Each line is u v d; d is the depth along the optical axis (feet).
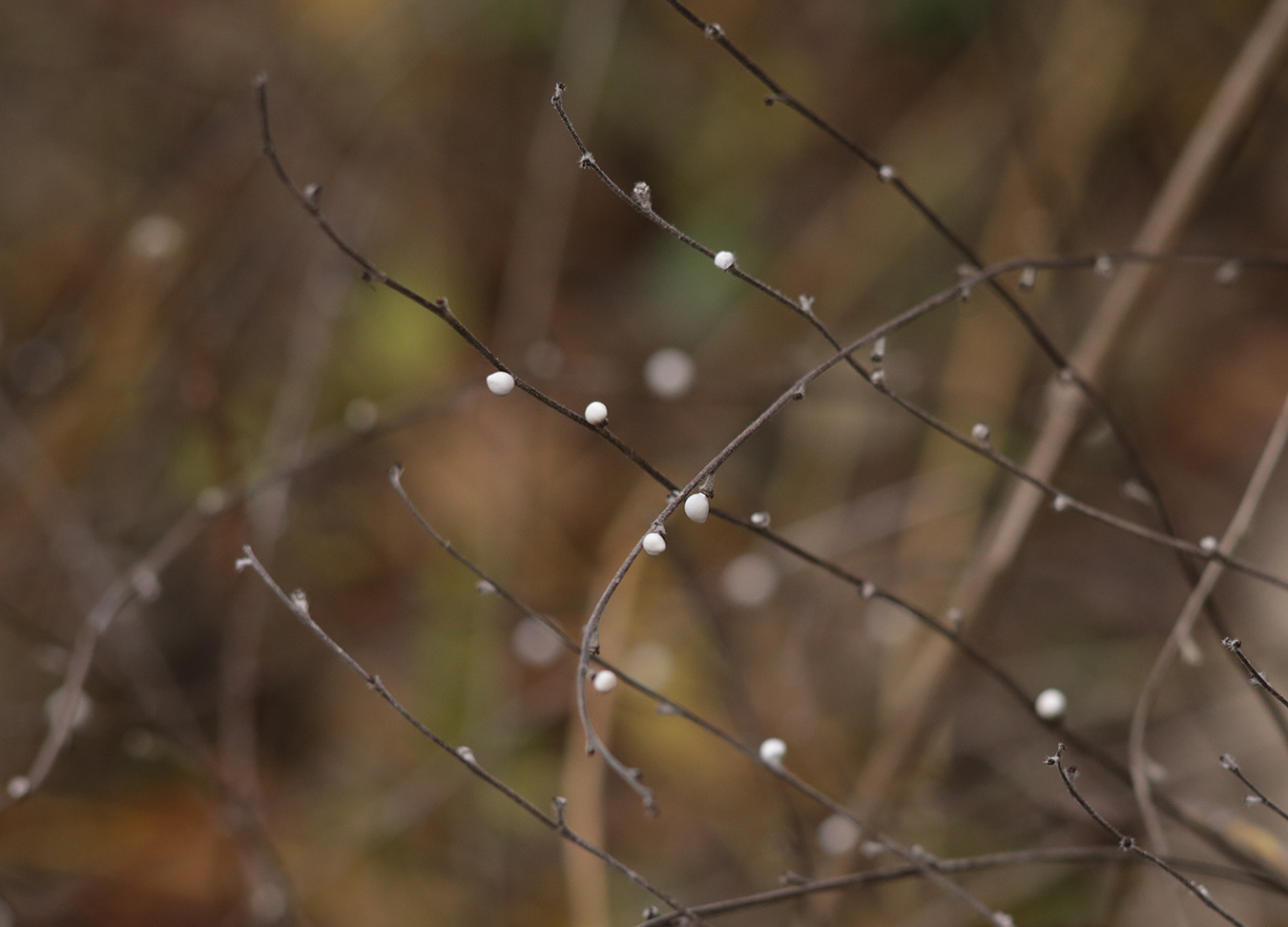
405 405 2.72
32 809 2.58
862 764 2.61
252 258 3.27
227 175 3.33
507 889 2.49
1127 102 3.44
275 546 2.80
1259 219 3.46
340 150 3.39
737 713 2.58
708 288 3.54
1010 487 2.72
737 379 3.11
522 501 2.87
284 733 2.82
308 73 3.49
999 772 2.45
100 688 2.63
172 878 2.54
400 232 3.50
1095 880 2.24
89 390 3.09
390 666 2.89
